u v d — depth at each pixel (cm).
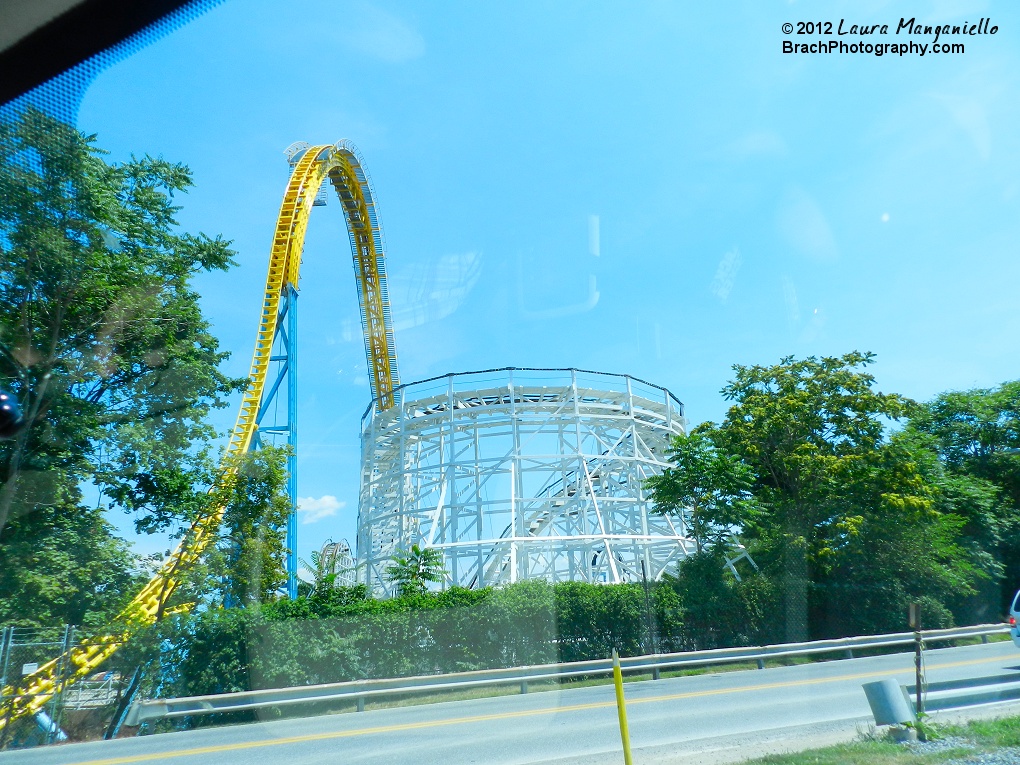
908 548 1908
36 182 631
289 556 2103
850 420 2153
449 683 1631
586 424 3331
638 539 3092
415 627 1886
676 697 1218
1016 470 1778
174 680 1697
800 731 813
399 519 3328
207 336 1927
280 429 2575
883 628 1861
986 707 799
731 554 2262
